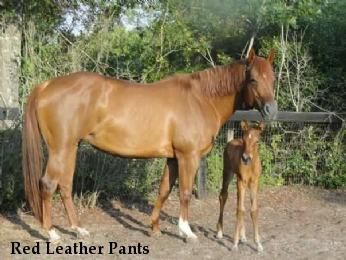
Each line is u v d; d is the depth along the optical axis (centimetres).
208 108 582
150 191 812
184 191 567
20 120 707
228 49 1189
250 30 1157
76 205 751
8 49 858
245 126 519
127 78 889
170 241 576
